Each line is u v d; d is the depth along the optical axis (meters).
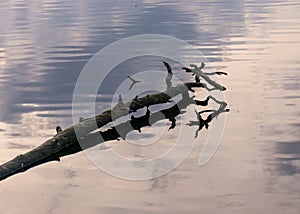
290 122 36.03
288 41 69.50
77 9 118.75
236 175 27.11
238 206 23.38
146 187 26.03
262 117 37.69
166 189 25.62
